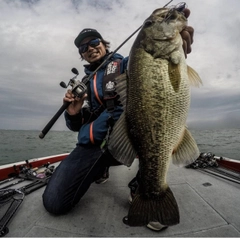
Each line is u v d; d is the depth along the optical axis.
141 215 0.51
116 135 0.55
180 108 0.51
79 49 0.95
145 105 0.51
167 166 0.52
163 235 0.54
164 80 0.50
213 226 0.57
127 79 0.55
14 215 0.67
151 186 0.53
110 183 0.98
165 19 0.53
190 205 0.70
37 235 0.56
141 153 0.52
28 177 1.01
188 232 0.55
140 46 0.53
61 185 0.68
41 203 0.76
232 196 0.77
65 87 0.70
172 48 0.51
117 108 0.77
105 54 0.95
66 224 0.61
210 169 1.13
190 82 0.55
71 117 0.82
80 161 0.74
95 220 0.64
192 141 0.53
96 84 0.85
